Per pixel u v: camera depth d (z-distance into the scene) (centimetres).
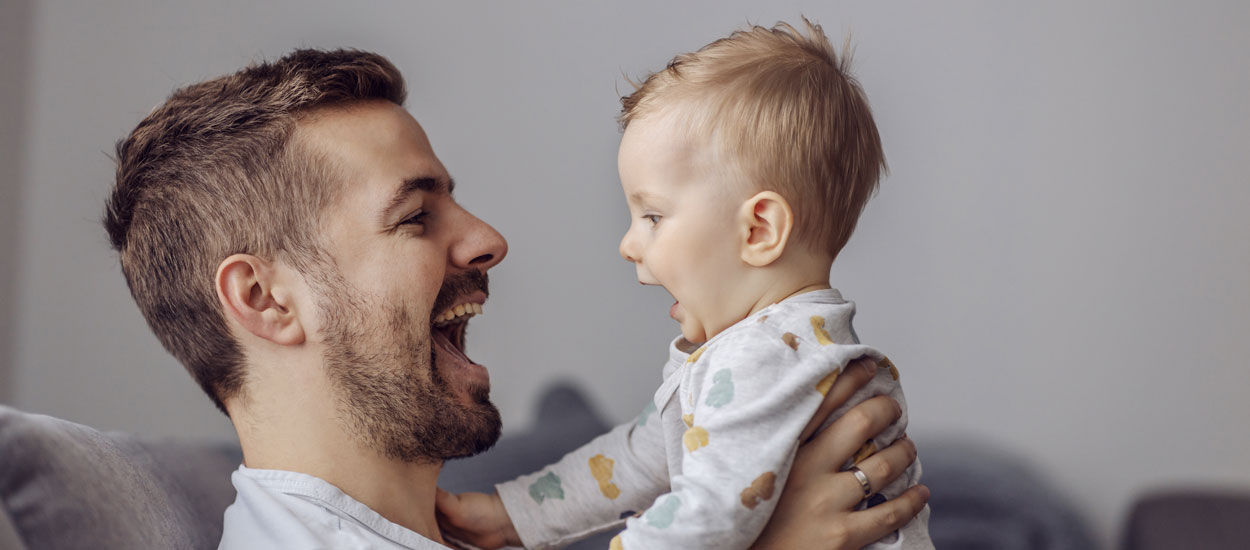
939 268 267
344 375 90
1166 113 258
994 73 265
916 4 267
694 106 89
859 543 83
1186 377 256
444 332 105
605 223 276
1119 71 260
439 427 93
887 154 269
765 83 89
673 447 88
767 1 272
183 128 92
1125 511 255
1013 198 264
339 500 86
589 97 276
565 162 277
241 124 91
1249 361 253
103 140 268
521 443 211
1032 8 263
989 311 265
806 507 82
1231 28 254
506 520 104
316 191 90
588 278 276
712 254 88
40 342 263
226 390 93
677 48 274
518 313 277
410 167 95
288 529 81
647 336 274
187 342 93
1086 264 262
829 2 270
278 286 89
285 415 90
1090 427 260
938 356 267
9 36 267
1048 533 228
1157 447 257
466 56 279
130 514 88
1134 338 259
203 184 90
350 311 90
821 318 85
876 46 269
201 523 104
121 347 264
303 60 97
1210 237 256
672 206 89
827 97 91
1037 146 263
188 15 271
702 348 86
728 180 88
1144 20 259
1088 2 261
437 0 278
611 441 108
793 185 88
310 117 93
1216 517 225
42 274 264
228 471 125
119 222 95
